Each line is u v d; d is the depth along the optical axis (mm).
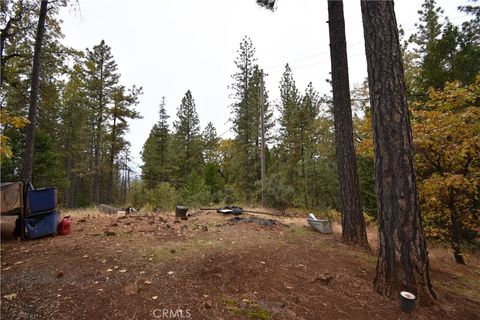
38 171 20719
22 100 11078
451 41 10781
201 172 32188
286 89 23484
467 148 5523
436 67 10914
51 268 3301
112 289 2768
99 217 7250
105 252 3910
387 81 3416
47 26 8750
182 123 32875
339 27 6266
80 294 2648
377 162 3475
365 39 3689
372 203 14453
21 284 2844
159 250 4074
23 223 4734
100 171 24109
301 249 4805
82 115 23781
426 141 5812
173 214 8656
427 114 6023
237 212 8703
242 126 21750
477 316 2924
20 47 9188
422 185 6172
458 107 6141
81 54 9422
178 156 32250
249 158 21734
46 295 2613
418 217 3209
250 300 2715
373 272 3938
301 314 2555
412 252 3123
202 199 13695
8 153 3764
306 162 21156
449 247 7125
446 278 4355
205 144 34094
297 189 21078
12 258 3660
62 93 11461
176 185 30766
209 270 3305
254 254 4172
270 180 11344
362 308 2811
